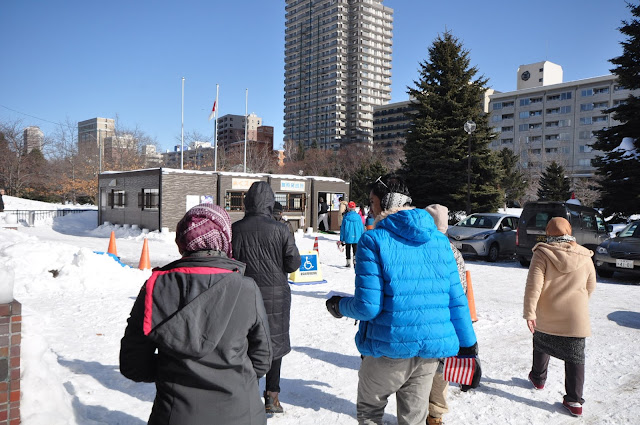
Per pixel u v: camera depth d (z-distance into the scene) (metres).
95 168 51.12
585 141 91.06
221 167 56.69
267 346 1.93
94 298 7.54
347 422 3.67
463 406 4.01
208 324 1.70
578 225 12.82
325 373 4.71
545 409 3.96
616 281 11.12
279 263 3.66
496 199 32.91
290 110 182.88
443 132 32.41
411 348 2.49
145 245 10.69
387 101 170.62
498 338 6.04
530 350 5.55
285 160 92.12
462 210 33.03
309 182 24.47
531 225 12.95
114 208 23.77
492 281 10.60
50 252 8.83
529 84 118.38
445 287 2.63
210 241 1.88
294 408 3.90
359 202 47.25
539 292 4.02
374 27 168.50
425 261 2.61
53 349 4.94
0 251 8.65
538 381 4.34
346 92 167.12
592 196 46.28
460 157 32.34
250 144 70.44
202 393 1.75
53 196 52.22
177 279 1.75
